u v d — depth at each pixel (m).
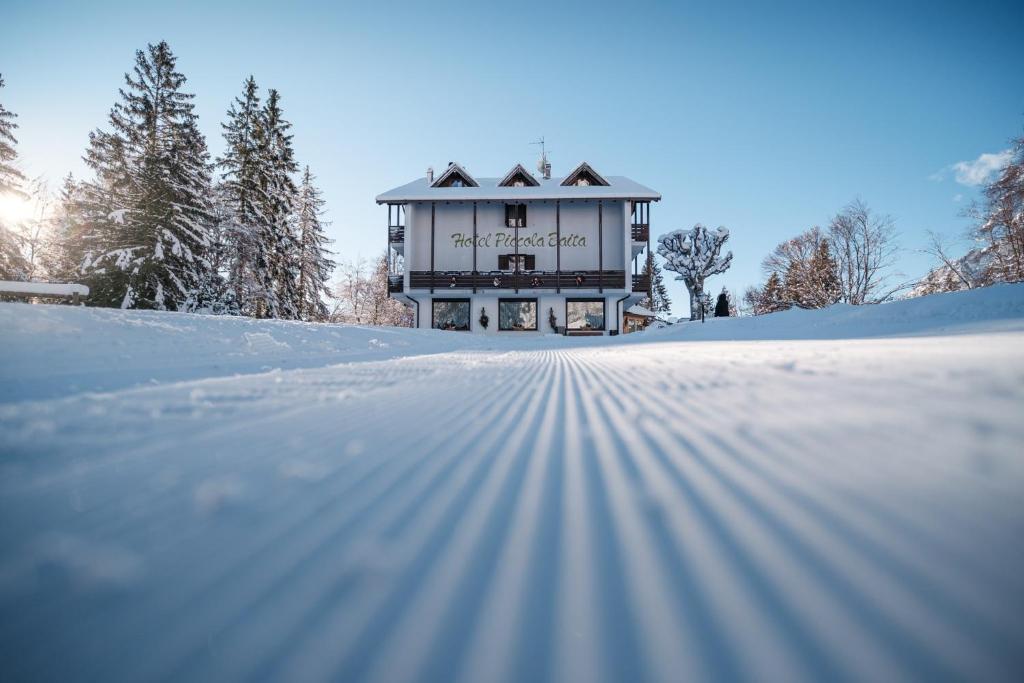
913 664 0.50
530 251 32.06
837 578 0.68
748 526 0.88
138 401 2.60
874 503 0.94
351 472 1.33
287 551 0.85
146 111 25.42
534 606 0.67
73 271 24.56
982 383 2.05
